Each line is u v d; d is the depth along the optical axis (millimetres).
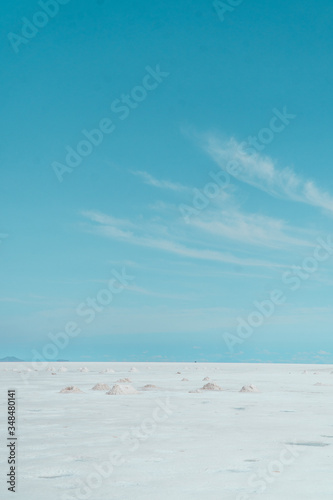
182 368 55000
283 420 11148
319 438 8742
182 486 5645
